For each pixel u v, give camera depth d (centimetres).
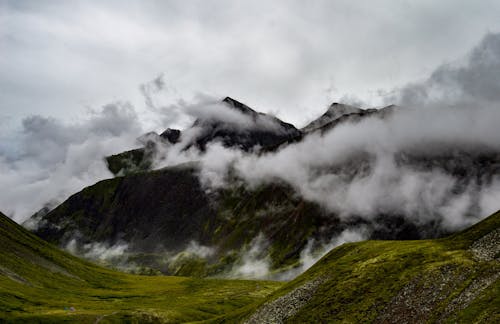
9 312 16925
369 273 10806
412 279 9544
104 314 18938
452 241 11069
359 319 9231
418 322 8225
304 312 10638
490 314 7081
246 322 12131
